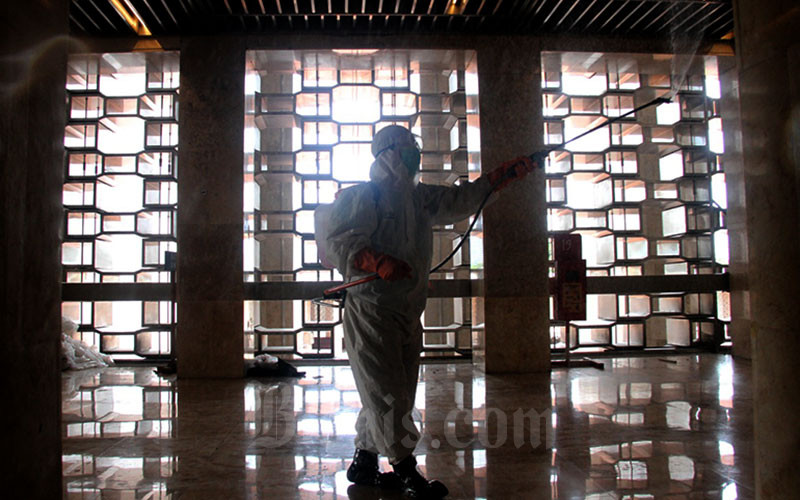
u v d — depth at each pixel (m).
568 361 5.35
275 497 2.04
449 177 6.05
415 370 2.17
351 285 1.97
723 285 6.04
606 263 6.24
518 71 5.40
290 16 5.19
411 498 2.00
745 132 1.35
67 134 5.98
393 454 1.96
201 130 5.25
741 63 1.36
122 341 6.12
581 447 2.64
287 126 6.08
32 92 1.20
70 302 5.91
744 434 2.84
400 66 5.91
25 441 1.15
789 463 1.21
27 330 1.17
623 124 6.22
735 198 5.99
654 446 2.64
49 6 1.27
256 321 5.94
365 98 6.17
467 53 5.52
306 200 6.01
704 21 5.44
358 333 2.03
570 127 6.35
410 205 2.08
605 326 6.10
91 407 3.75
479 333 5.44
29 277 1.18
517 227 5.32
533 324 5.26
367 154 5.99
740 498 1.97
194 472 2.33
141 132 6.10
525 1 4.97
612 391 4.11
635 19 5.39
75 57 5.52
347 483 2.19
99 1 4.82
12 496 1.11
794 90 1.20
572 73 6.16
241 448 2.71
